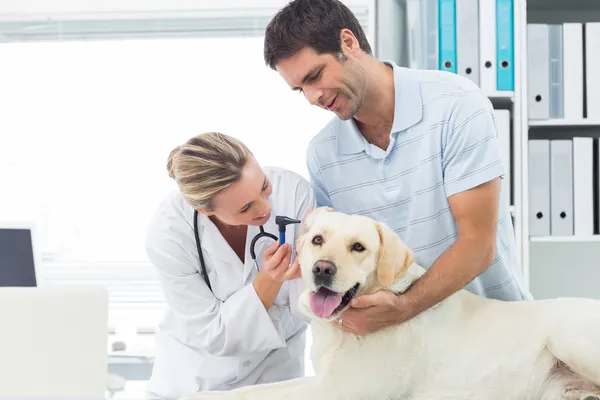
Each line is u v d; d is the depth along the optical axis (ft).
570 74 7.79
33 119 10.20
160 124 10.10
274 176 5.43
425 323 4.23
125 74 10.12
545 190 7.86
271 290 4.88
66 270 10.07
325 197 5.50
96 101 10.16
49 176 10.21
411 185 4.93
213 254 5.21
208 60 10.04
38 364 5.00
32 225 5.89
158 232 5.26
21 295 5.07
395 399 4.20
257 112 10.00
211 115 10.06
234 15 9.91
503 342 4.28
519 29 7.66
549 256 8.93
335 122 5.27
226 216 4.72
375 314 3.98
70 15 10.02
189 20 10.02
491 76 7.73
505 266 4.96
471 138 4.59
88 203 10.16
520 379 4.25
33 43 10.20
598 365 4.04
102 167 10.16
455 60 7.80
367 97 4.85
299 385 4.19
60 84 10.19
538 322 4.32
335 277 3.91
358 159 5.13
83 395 4.97
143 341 8.98
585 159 7.80
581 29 7.77
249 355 5.26
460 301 4.49
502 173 4.58
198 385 5.41
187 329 5.30
